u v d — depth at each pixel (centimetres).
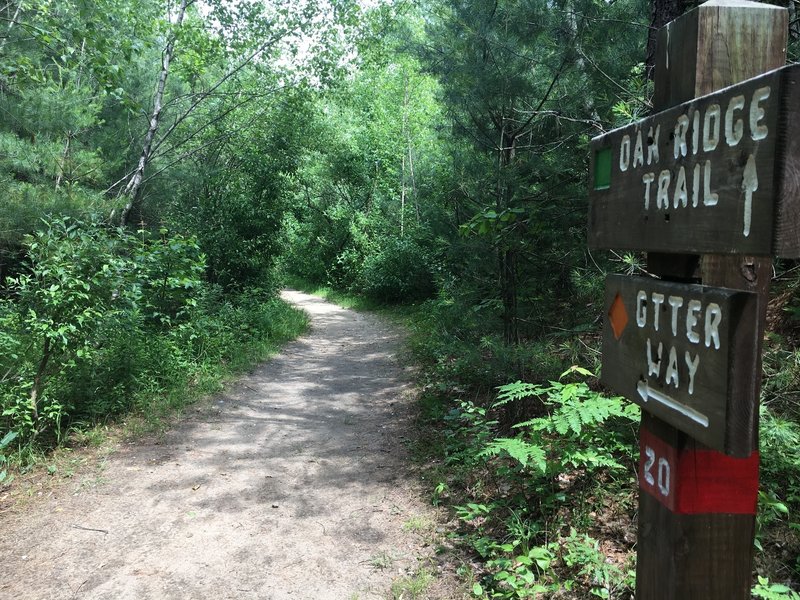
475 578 332
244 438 588
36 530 393
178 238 827
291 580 338
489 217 487
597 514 368
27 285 592
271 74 1376
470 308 657
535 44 550
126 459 519
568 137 555
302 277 2780
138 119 1275
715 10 150
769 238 113
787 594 272
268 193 1480
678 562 154
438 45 603
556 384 398
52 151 920
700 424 134
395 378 862
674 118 147
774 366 371
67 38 796
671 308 148
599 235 191
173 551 369
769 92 114
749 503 153
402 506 433
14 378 536
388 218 2067
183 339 838
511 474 415
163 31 1088
